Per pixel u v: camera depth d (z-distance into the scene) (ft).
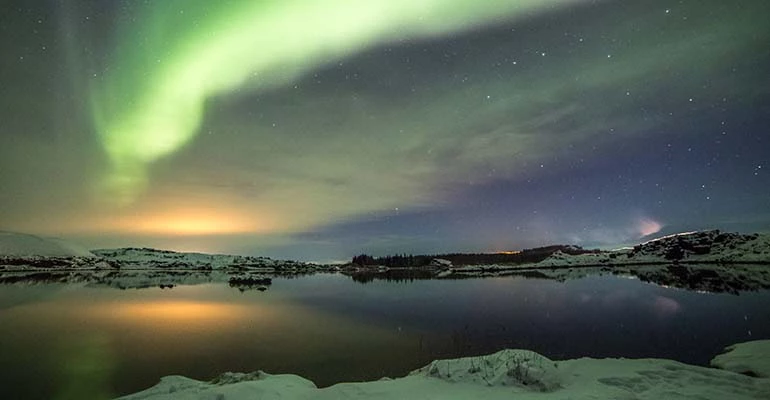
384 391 34.47
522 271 471.21
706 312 92.02
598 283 216.95
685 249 536.42
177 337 75.41
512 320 91.45
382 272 545.85
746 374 40.65
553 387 34.14
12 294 173.37
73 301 144.05
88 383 46.34
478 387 35.06
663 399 31.07
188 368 52.90
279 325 89.97
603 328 75.77
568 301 131.75
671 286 176.55
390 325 88.63
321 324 90.89
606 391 33.04
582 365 40.86
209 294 180.45
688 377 36.86
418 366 51.85
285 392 33.53
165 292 188.75
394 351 61.52
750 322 76.38
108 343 69.62
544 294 161.58
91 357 59.21
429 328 83.56
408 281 323.57
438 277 395.14
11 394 42.70
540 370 35.53
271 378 38.09
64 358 58.75
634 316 90.48
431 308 123.03
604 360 42.80
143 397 34.32
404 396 33.09
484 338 69.97
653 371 38.42
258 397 32.07
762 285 171.73
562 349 59.31
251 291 203.21
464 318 97.71
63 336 76.69
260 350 63.36
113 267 509.76
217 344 68.33
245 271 535.19
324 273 528.22
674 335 65.98
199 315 107.55
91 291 191.62
